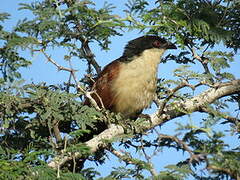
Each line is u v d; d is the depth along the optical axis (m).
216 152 8.02
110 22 10.34
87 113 10.00
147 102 12.57
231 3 11.25
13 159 9.15
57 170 8.62
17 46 9.73
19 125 10.97
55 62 10.01
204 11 10.71
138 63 12.52
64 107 10.08
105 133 10.53
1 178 8.26
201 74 10.16
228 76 10.66
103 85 12.41
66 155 8.96
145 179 8.12
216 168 7.78
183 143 8.07
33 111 10.68
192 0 10.75
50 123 9.84
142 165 8.71
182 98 10.72
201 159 8.10
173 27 10.70
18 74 10.14
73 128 11.70
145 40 13.01
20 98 10.27
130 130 10.57
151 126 10.94
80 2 10.16
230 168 7.89
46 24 9.64
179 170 8.08
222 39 10.70
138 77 12.31
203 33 10.82
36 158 8.62
